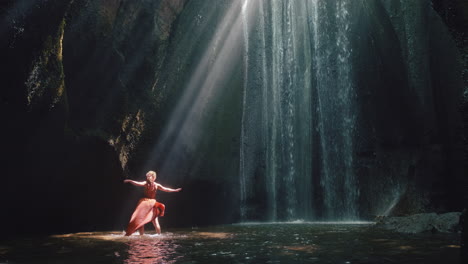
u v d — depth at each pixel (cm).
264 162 1633
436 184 1438
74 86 975
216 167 1434
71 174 969
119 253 503
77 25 952
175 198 1300
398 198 1523
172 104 1288
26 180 890
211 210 1435
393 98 1606
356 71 1683
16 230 922
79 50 969
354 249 522
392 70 1608
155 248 556
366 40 1669
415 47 1555
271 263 410
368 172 1619
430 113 1489
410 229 837
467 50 483
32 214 945
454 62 1420
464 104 465
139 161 1166
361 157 1644
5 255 497
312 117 1741
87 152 981
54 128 872
